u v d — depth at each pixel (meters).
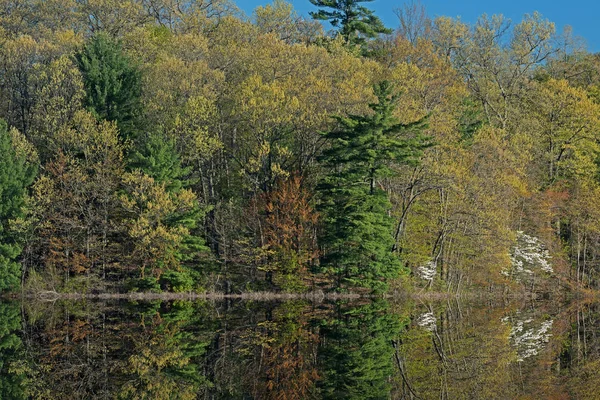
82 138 45.12
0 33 54.41
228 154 52.69
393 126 44.44
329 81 48.88
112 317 38.06
